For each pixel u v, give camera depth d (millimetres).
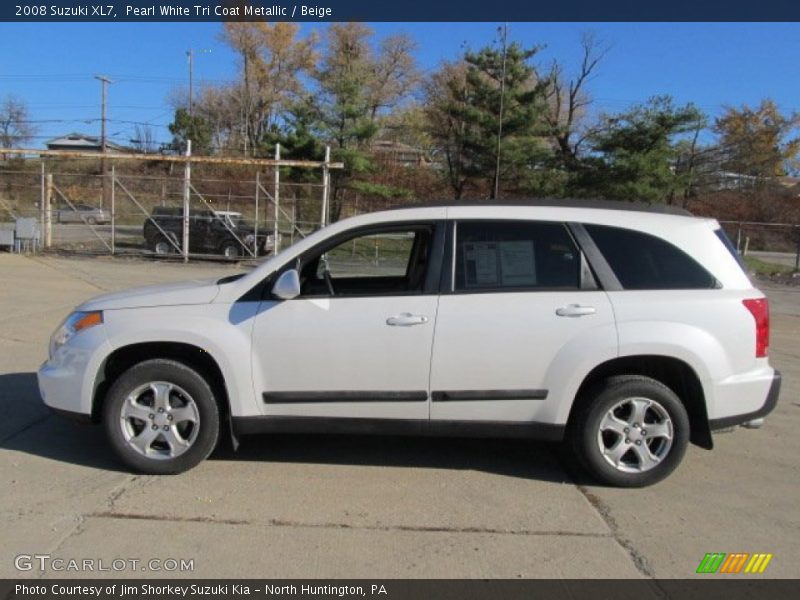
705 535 3785
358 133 33562
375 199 35844
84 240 27281
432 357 4281
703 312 4289
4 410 5668
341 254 5270
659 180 30938
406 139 48531
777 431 5758
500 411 4340
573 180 33031
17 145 61750
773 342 11102
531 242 4426
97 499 4031
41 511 3852
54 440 5016
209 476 4434
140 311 4414
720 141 51062
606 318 4262
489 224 4453
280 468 4613
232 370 4320
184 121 60000
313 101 36625
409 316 4277
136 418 4391
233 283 4488
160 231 23094
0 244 21344
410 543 3605
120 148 71500
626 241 4434
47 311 10648
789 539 3760
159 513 3871
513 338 4262
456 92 37188
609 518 3973
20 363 7285
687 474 4711
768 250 41500
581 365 4250
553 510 4066
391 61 55750
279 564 3357
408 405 4336
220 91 67938
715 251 4469
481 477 4562
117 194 36469
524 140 34688
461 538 3680
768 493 4402
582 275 4363
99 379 4398
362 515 3924
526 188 35219
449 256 4398
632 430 4379
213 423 4402
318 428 4398
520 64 35438
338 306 4332
